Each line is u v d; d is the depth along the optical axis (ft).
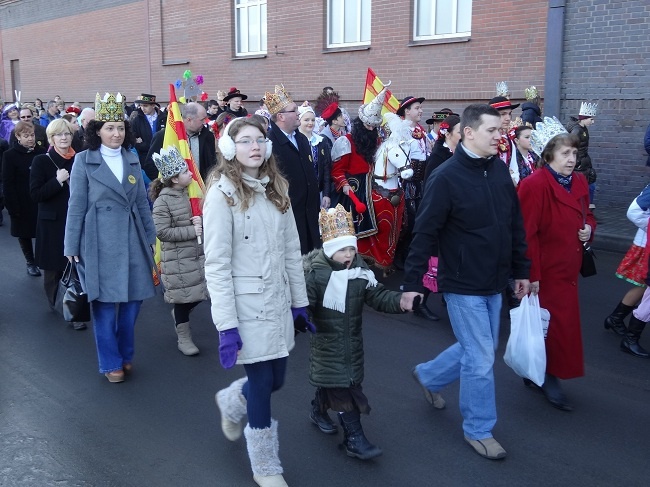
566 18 33.17
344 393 12.25
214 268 10.54
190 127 22.82
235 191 10.68
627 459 12.41
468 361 12.41
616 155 32.73
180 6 55.83
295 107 20.35
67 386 15.92
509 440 13.11
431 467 12.17
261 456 11.37
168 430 13.71
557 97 33.96
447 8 38.29
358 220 23.38
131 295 16.07
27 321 20.76
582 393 15.26
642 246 17.62
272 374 11.34
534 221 13.67
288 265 11.50
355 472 12.06
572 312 14.10
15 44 80.23
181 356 17.85
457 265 12.28
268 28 48.32
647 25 30.63
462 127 12.24
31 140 24.72
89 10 66.69
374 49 41.68
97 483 11.78
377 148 23.43
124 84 63.87
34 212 25.36
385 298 12.34
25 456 12.69
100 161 15.72
